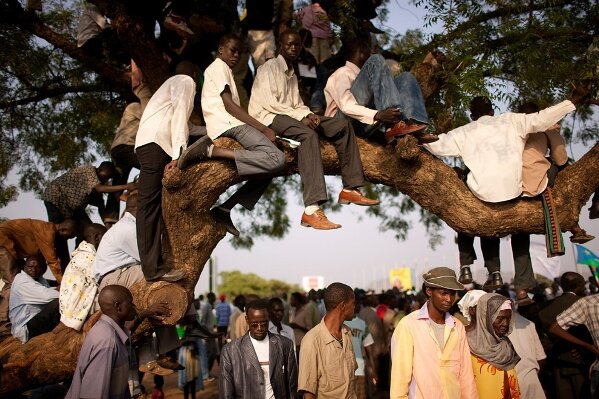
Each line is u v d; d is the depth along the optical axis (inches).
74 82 430.3
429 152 255.3
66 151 432.1
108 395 177.5
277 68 245.3
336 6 330.6
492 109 263.4
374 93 240.4
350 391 208.1
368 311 414.3
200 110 309.3
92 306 248.5
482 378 211.9
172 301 239.8
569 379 284.5
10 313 263.3
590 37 299.6
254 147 228.7
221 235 261.6
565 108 235.5
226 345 211.2
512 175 239.3
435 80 293.9
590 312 250.4
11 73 396.2
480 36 295.1
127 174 348.5
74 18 419.2
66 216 318.0
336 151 246.2
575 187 251.1
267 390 206.7
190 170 235.1
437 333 186.7
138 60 313.6
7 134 427.8
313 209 228.2
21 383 243.6
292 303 396.5
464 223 248.4
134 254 249.6
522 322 251.8
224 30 341.7
